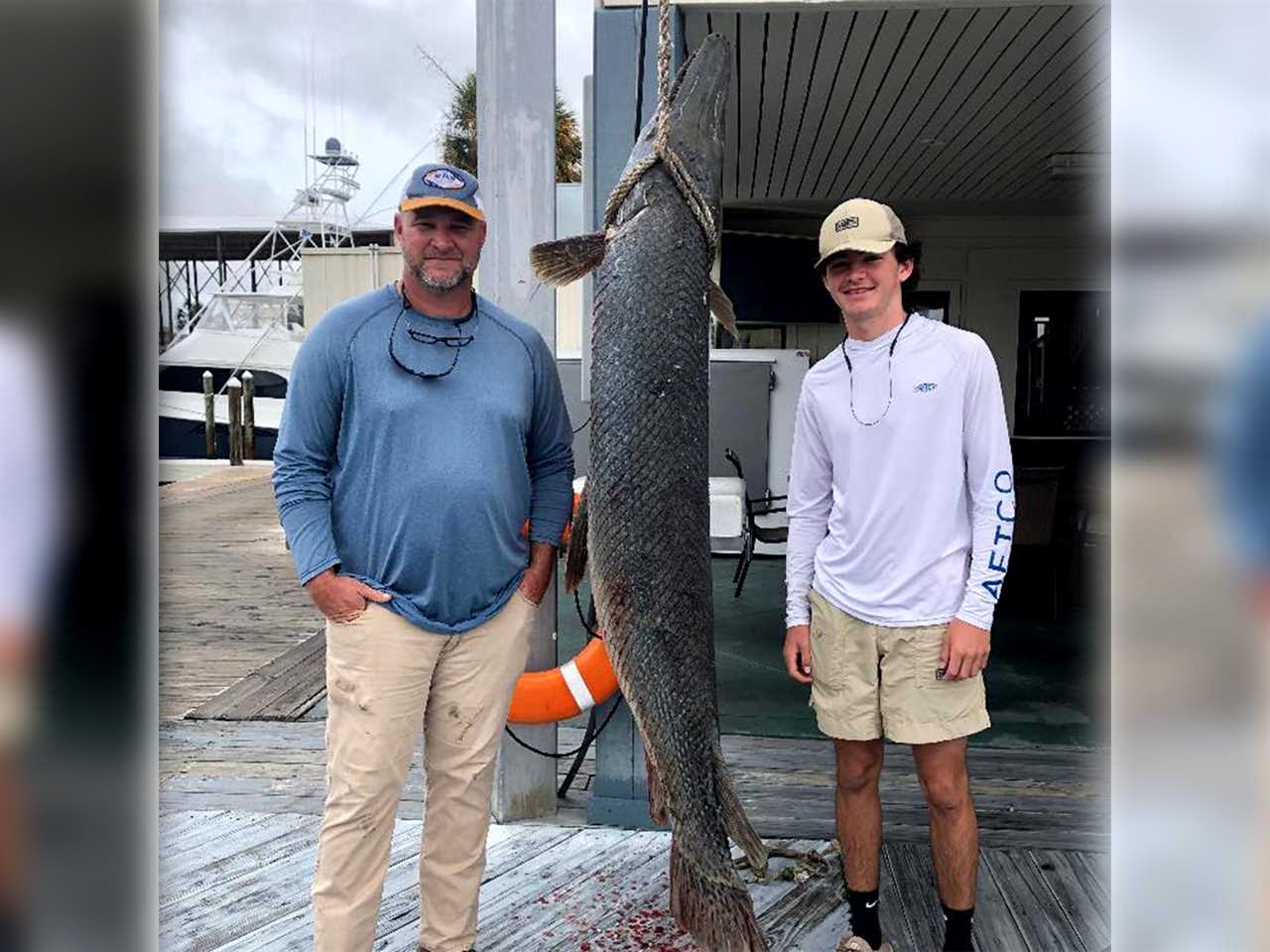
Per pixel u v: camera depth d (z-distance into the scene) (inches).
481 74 125.7
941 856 99.0
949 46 170.1
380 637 91.0
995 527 92.7
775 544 321.7
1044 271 343.9
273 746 169.5
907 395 94.0
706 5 124.6
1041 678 197.2
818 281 366.6
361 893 93.0
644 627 79.7
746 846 81.4
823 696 101.5
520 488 97.1
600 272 81.0
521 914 113.1
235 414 662.5
